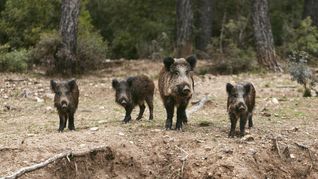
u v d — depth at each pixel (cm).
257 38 3384
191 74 1734
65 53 3119
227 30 4259
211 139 1659
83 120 2005
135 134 1680
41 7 3816
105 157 1539
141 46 4466
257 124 1917
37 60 3222
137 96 1912
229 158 1541
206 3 4512
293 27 4478
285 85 2797
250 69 3381
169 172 1538
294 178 1605
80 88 2755
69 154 1480
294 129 1834
